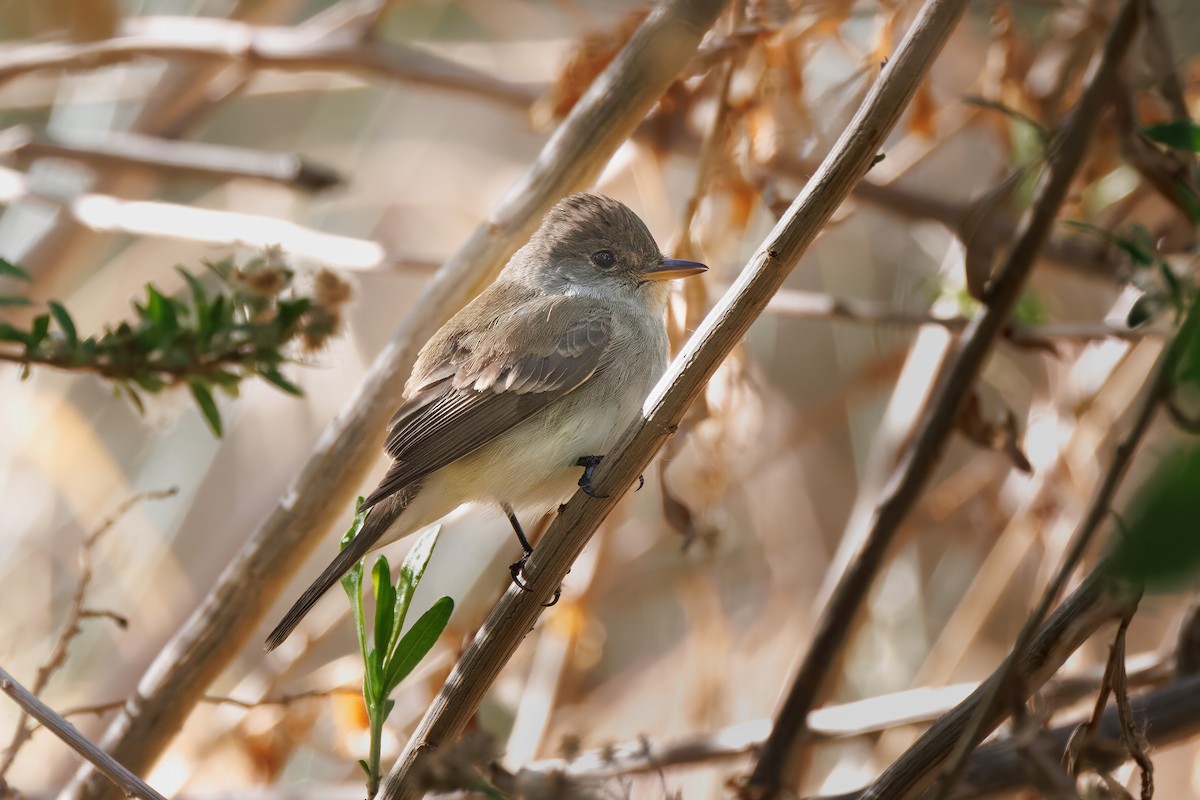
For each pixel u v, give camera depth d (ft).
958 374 25.75
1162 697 22.98
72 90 44.24
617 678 38.58
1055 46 35.65
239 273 26.37
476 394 27.53
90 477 39.78
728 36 28.04
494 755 16.97
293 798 30.91
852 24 38.37
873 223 42.83
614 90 25.21
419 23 48.67
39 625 37.81
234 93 42.42
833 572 33.71
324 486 25.54
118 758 24.50
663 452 28.48
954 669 33.06
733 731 28.58
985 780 21.72
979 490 37.19
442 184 44.88
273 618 39.91
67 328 24.81
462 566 39.17
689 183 41.98
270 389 41.98
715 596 35.88
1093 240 35.06
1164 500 9.36
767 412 39.58
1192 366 13.37
